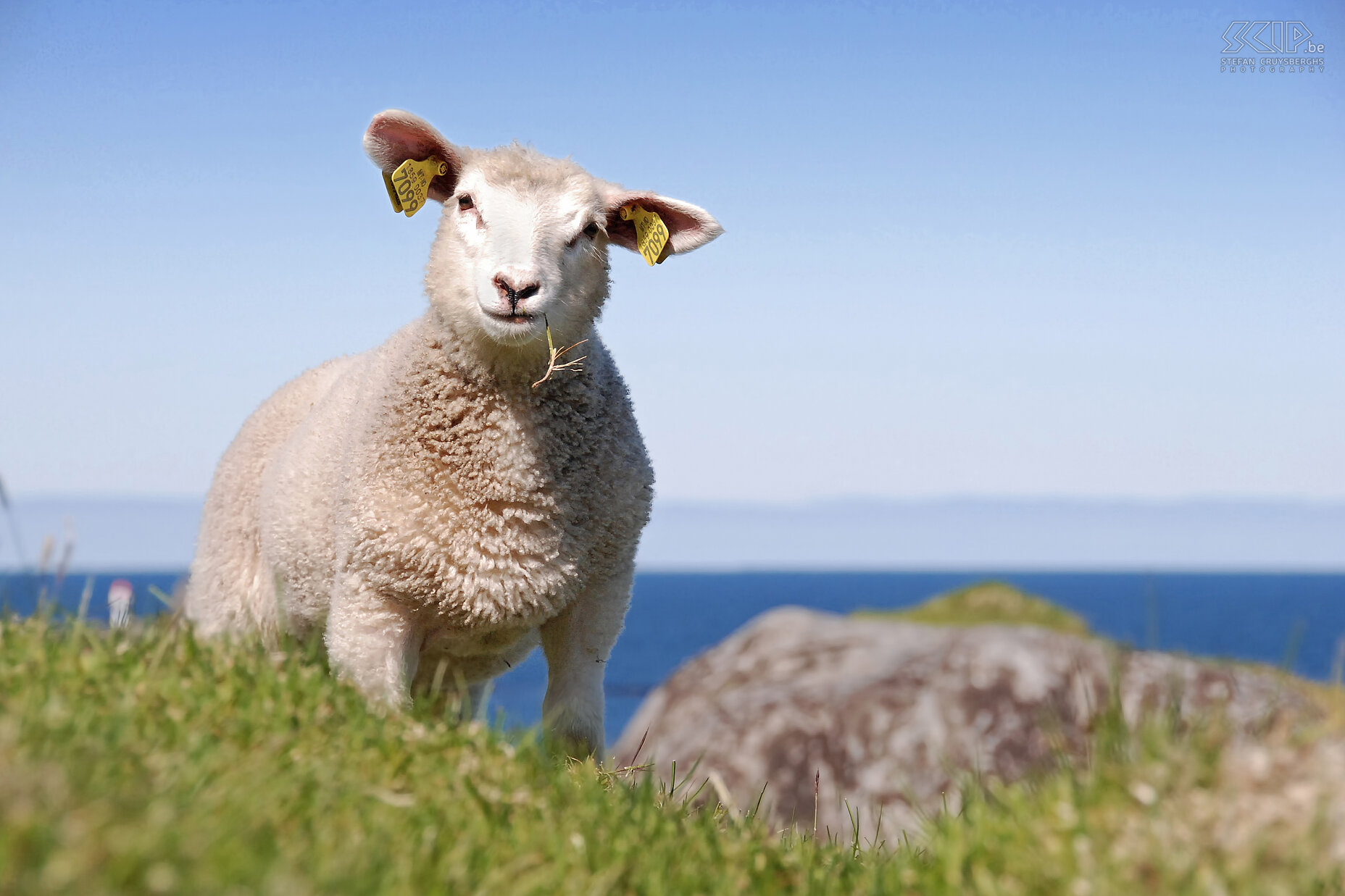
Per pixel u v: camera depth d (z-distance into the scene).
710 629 90.94
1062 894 2.39
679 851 3.02
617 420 4.67
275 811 2.40
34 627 3.31
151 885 1.85
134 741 2.51
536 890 2.50
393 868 2.31
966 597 19.08
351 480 4.36
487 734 3.34
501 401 4.36
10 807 1.94
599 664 4.66
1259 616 94.62
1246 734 2.90
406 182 4.66
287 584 4.95
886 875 2.94
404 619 4.41
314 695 3.19
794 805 8.69
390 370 4.68
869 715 8.98
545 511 4.37
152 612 3.74
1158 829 2.48
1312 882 2.31
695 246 4.90
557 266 4.45
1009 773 8.12
